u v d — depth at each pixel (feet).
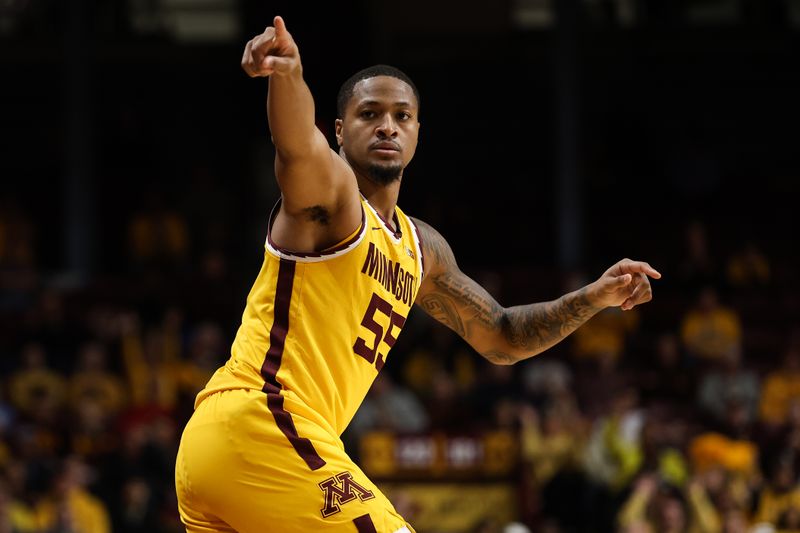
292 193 27.20
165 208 144.66
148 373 105.91
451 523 90.84
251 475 28.04
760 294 131.85
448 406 99.19
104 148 155.33
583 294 32.78
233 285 132.36
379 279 29.35
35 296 128.98
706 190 155.43
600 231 156.25
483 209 158.81
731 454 94.12
